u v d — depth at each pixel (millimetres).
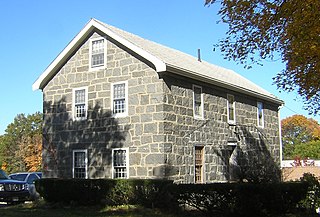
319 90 13148
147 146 19125
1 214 15711
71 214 15625
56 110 22703
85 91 21734
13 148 53406
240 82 27578
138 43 21078
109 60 21031
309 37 10891
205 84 22109
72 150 21766
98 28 21250
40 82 23000
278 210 14453
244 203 13969
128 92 20125
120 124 20172
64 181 19109
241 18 11969
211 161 21766
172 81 19734
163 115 18875
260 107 27953
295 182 15141
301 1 10695
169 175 18703
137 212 15688
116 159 20141
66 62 22688
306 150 58250
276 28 11844
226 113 23750
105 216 14820
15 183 22219
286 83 13148
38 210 17234
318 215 14273
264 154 27078
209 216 14445
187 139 20156
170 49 25375
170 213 15297
